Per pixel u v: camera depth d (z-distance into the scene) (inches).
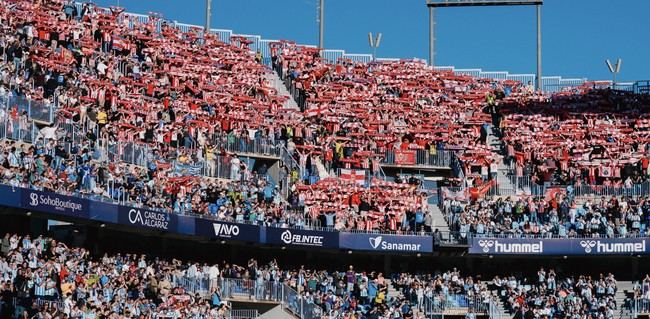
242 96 2871.6
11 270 1845.5
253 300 2215.8
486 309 2385.6
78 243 2167.8
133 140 2427.4
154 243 2316.7
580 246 2511.1
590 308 2423.7
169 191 2268.7
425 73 3307.1
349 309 2310.5
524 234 2522.1
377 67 3314.5
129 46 2856.8
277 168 2664.9
